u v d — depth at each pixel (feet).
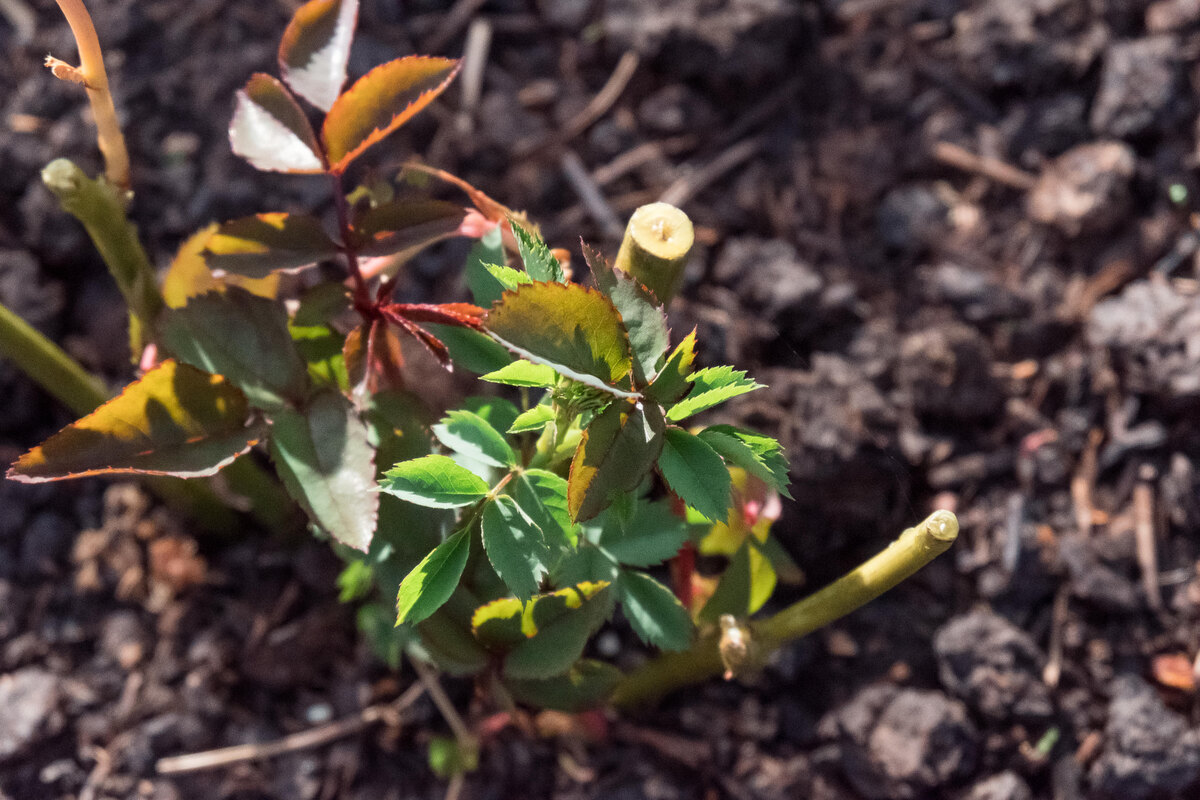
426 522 1.32
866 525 1.66
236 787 1.61
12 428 1.72
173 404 1.27
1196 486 1.67
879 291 1.78
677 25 1.83
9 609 1.66
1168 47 1.78
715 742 1.63
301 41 1.27
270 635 1.65
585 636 1.31
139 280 1.38
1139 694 1.61
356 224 1.30
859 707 1.61
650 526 1.33
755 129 1.90
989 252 1.79
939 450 1.70
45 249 1.74
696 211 1.84
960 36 1.92
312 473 1.28
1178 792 1.59
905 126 1.89
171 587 1.67
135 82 1.85
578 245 1.81
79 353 1.75
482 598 1.34
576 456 1.16
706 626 1.42
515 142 1.87
